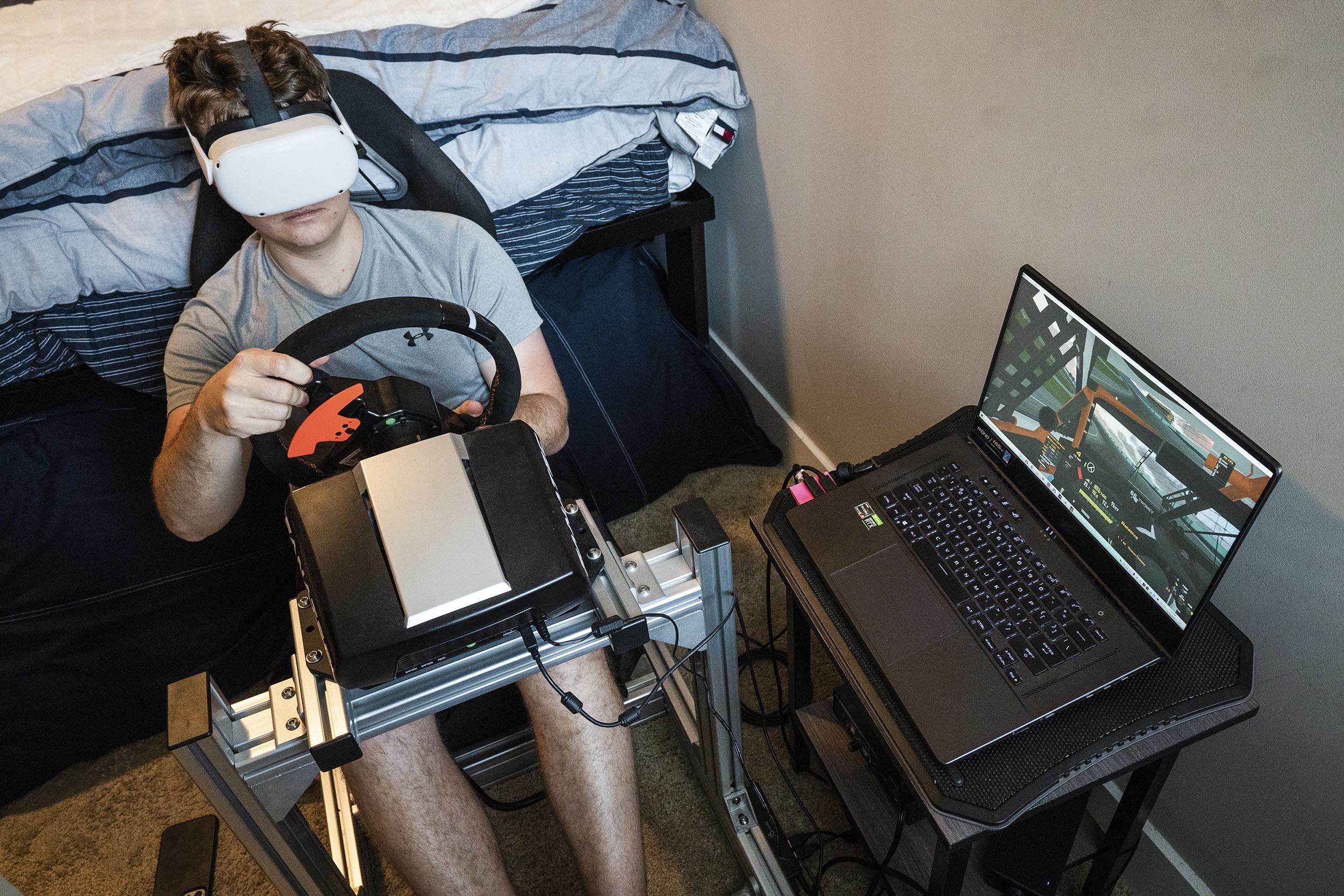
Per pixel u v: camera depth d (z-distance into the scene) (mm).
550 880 1295
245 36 1291
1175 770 1113
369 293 1123
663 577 871
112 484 1404
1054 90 934
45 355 1287
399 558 650
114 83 1185
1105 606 880
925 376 1349
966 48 1024
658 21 1458
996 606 908
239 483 1004
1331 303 742
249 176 904
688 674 1382
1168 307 902
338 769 1278
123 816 1437
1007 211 1061
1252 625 948
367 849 1312
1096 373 827
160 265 1250
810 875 1249
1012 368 943
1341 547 817
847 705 1136
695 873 1287
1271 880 1038
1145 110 845
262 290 1105
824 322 1567
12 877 1375
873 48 1174
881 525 1002
